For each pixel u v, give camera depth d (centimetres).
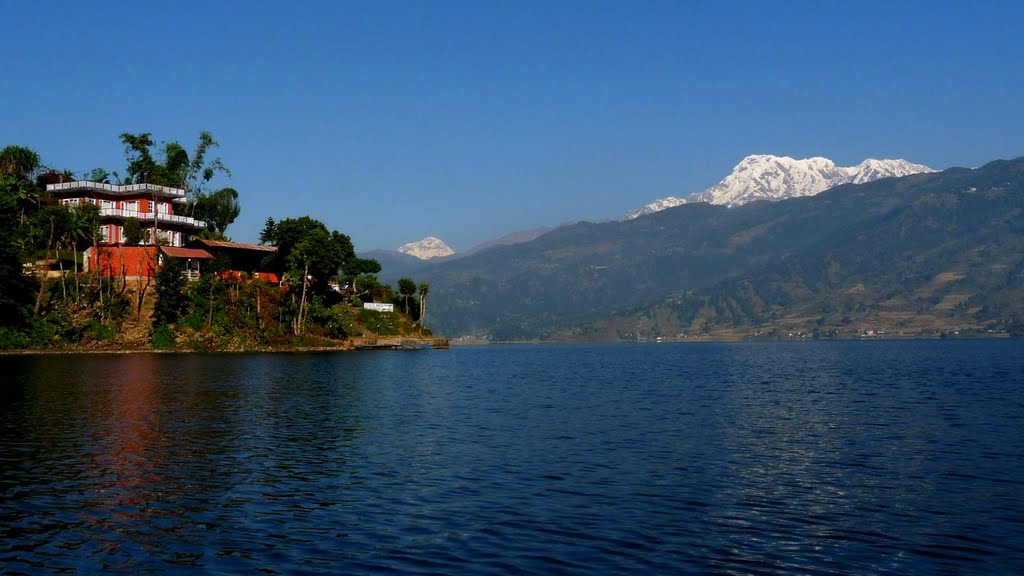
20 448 4156
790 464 3916
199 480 3444
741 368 14238
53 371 9175
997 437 4834
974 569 2367
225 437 4606
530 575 2272
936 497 3219
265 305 15712
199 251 15525
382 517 2856
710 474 3656
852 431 5109
